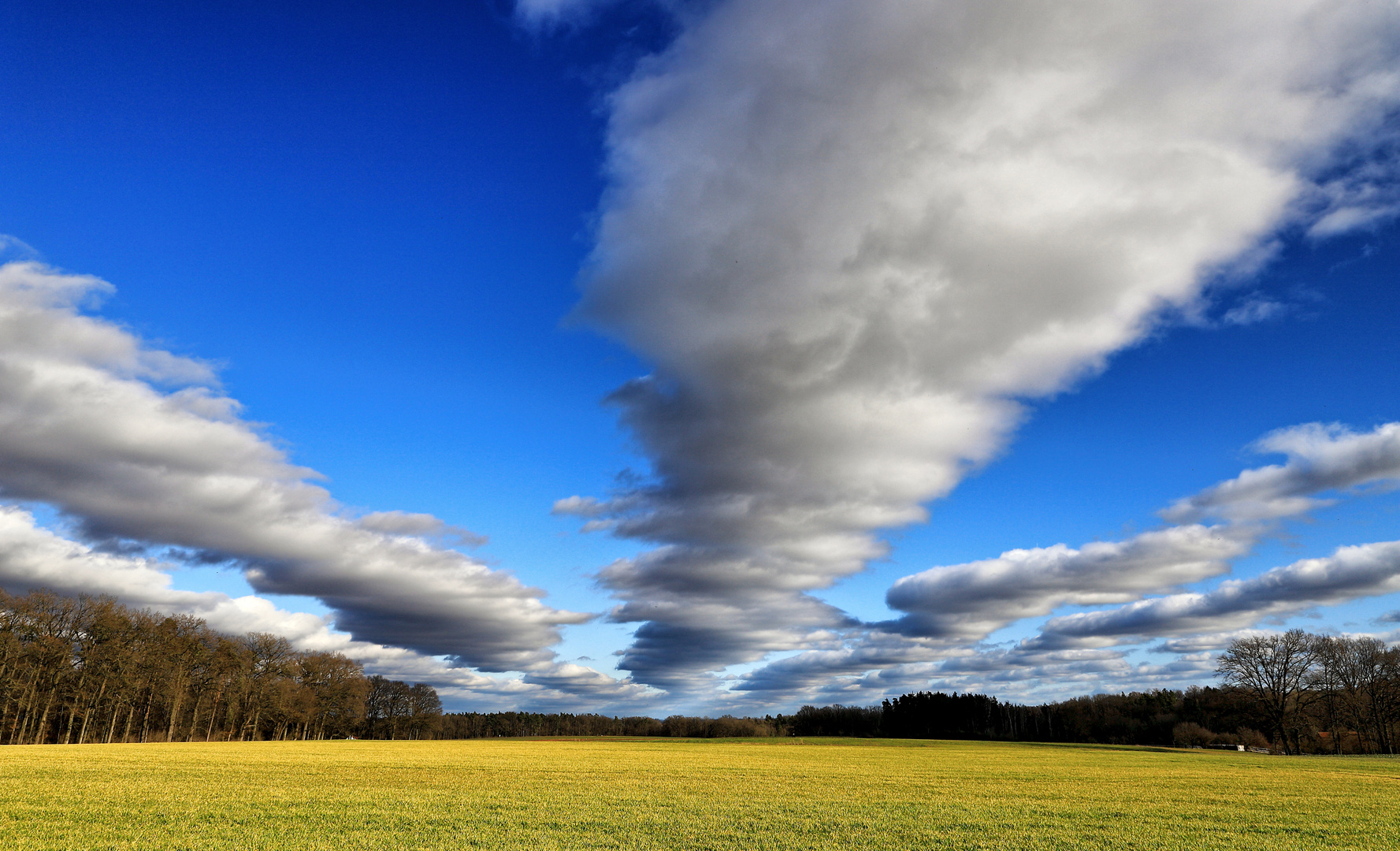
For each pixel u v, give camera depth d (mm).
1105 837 21234
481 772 41625
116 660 83125
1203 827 23391
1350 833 22531
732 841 19734
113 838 18250
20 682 76312
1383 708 96562
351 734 141125
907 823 23266
